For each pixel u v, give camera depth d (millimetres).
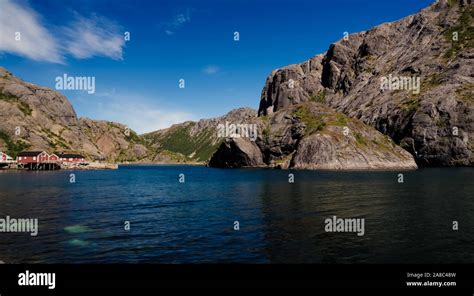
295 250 23156
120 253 22781
